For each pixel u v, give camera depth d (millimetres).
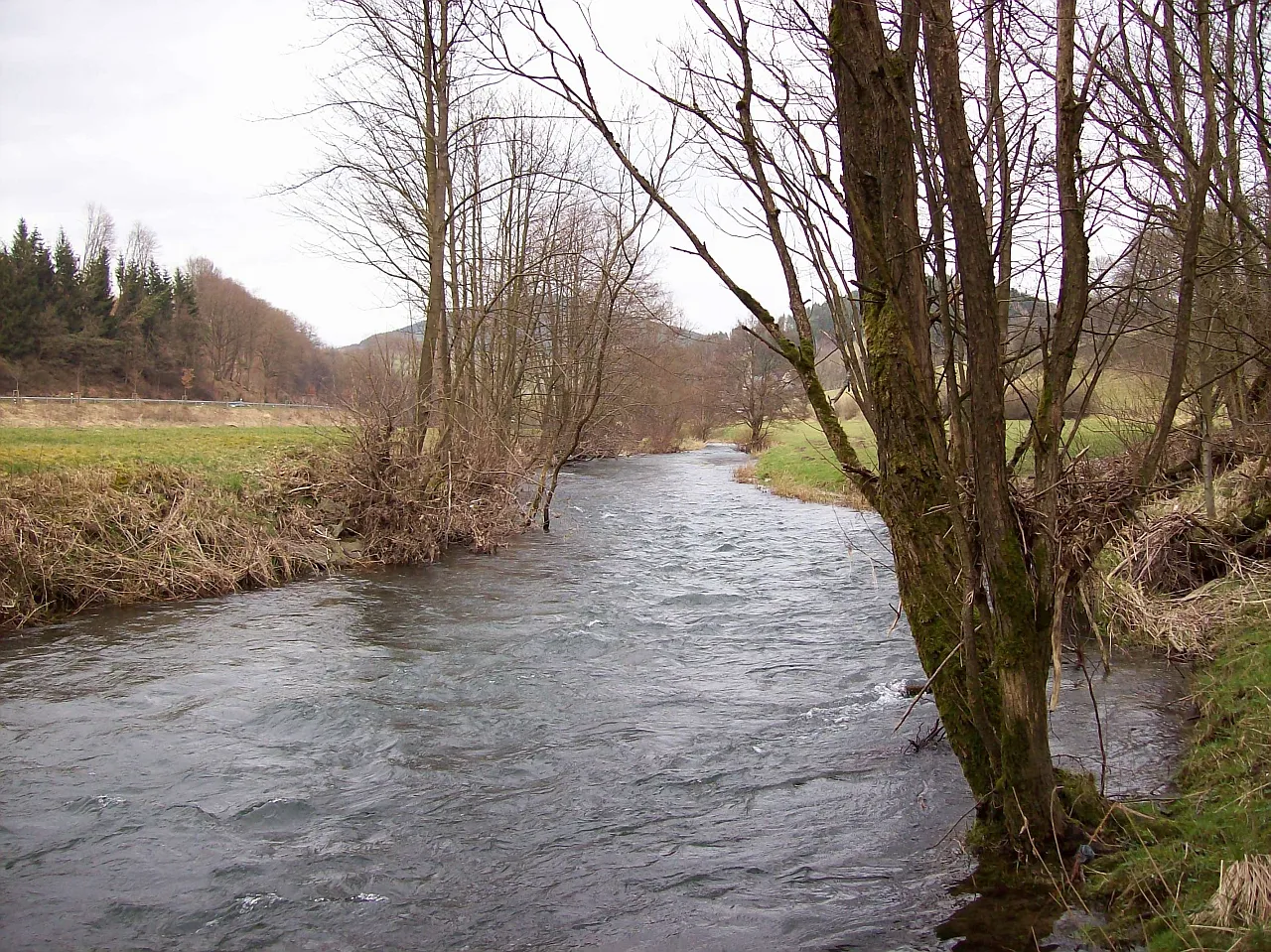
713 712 8523
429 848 5949
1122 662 9484
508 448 20797
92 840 6078
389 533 17453
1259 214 6582
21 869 5688
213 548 14812
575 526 22562
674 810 6453
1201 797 5676
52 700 9023
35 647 10984
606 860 5746
